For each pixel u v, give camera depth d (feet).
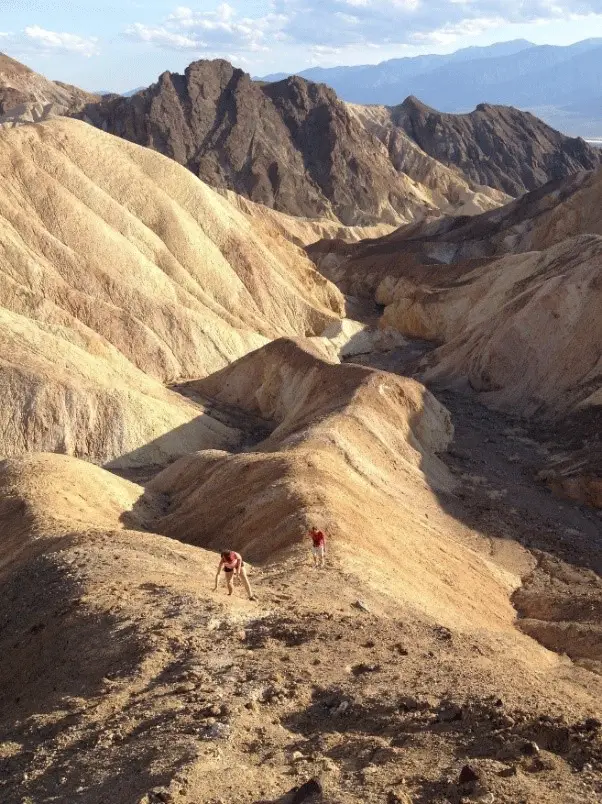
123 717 35.63
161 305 239.09
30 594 62.18
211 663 41.96
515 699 36.78
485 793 25.12
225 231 290.56
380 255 408.05
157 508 114.21
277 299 285.23
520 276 268.41
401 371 247.91
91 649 47.29
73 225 244.83
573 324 204.54
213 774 28.17
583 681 61.21
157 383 197.16
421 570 89.20
